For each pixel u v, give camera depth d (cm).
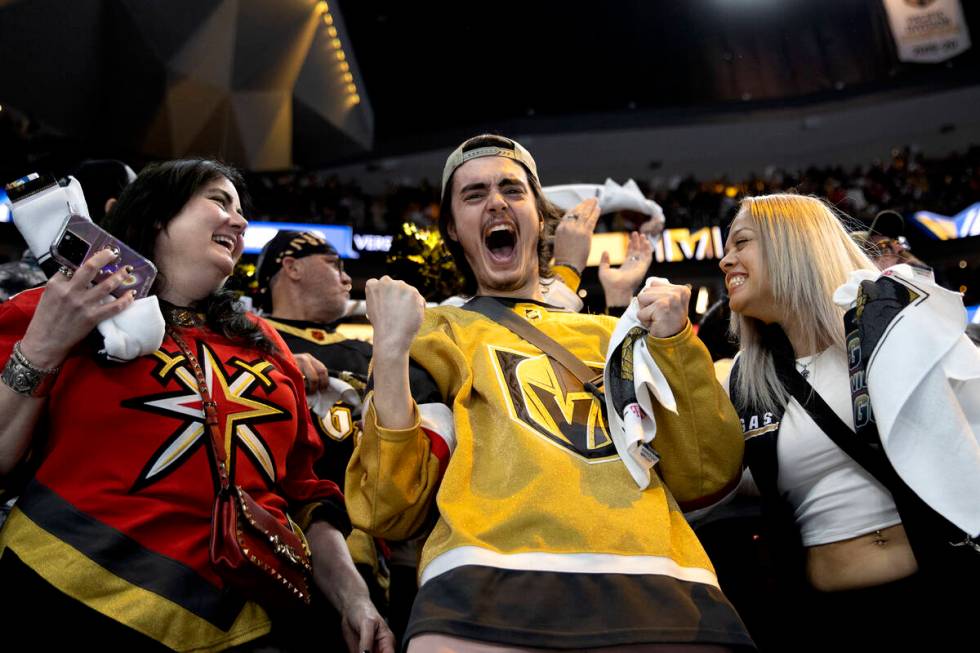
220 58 1212
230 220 181
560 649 134
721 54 1870
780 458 182
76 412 155
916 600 162
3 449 151
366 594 180
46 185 156
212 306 179
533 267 205
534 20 1831
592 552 144
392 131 1811
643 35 1861
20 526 149
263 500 167
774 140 1841
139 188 180
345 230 1199
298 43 1298
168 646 146
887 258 254
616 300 256
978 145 1678
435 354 175
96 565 146
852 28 1831
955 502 147
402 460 155
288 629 166
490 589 140
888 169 1620
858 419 164
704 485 164
